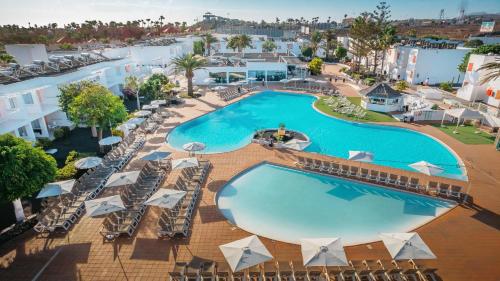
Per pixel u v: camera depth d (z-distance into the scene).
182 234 13.61
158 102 33.19
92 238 13.56
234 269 9.85
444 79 49.06
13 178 12.74
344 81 51.97
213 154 22.94
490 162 21.41
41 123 26.12
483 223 14.65
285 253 12.66
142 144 24.91
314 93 43.38
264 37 91.50
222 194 17.48
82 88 25.58
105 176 18.70
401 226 14.65
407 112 32.97
